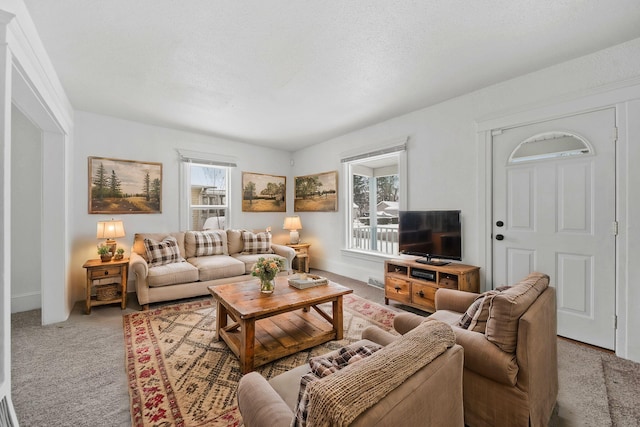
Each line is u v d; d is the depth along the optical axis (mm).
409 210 3578
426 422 740
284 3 1691
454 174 3141
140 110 3488
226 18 1826
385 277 3361
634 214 2092
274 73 2551
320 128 4234
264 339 2223
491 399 1347
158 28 1930
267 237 4613
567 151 2410
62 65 2395
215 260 3832
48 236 2764
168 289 3236
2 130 1373
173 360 2082
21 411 1549
